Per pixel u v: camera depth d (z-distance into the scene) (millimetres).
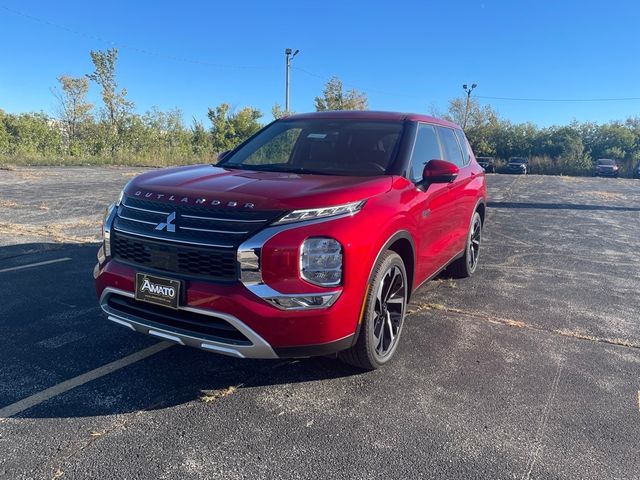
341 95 43688
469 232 5664
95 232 7816
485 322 4555
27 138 26953
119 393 3113
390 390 3264
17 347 3697
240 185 3195
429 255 4250
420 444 2699
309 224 2838
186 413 2924
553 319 4711
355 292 2971
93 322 4215
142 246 3068
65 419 2811
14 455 2480
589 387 3402
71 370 3387
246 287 2771
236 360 3619
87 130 30828
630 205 15602
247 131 38656
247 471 2436
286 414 2947
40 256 6281
